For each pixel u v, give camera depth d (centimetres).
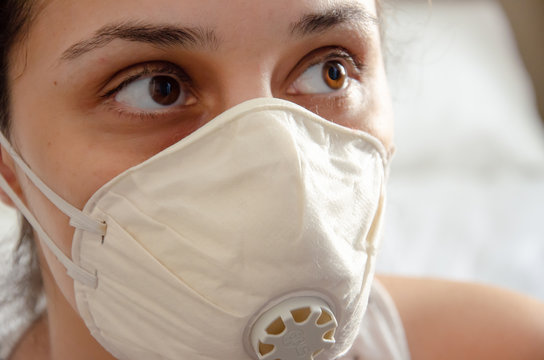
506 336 114
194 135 65
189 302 67
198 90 70
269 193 62
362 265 70
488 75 273
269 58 68
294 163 62
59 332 97
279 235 62
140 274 69
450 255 170
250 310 65
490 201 207
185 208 65
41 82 70
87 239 72
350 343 75
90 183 70
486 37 284
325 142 68
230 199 64
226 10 64
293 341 66
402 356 112
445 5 293
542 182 232
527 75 304
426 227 188
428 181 234
